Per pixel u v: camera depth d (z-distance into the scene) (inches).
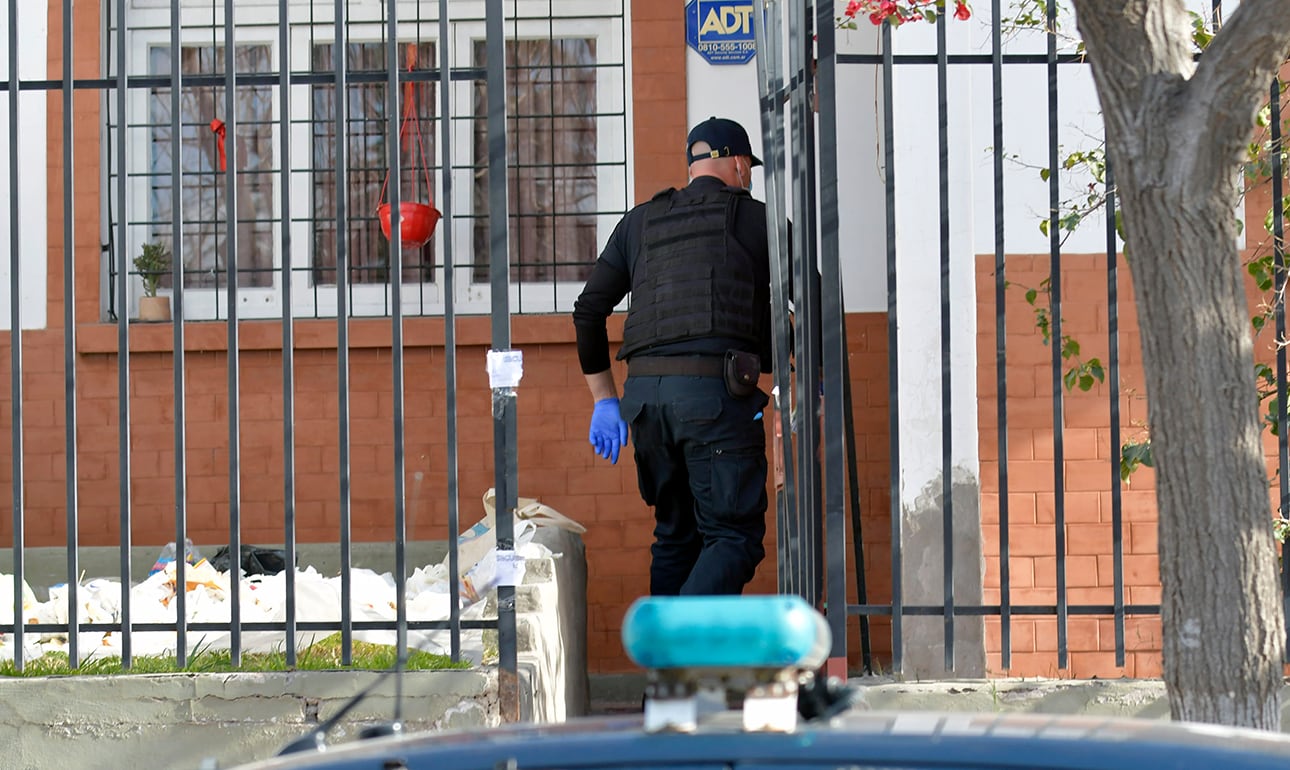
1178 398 463.8
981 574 804.0
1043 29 751.1
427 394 1021.2
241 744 631.8
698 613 268.7
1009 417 823.1
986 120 828.6
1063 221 729.6
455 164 1069.8
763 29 759.7
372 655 668.1
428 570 906.1
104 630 651.5
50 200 1021.2
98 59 1024.2
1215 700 463.2
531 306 1063.6
